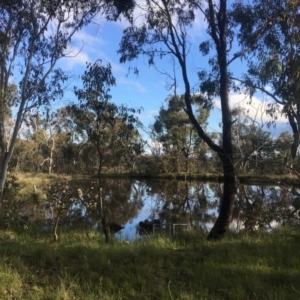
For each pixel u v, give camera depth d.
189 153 58.75
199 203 27.00
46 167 57.38
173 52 12.05
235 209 15.54
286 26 8.67
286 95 4.44
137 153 12.12
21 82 13.43
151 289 5.54
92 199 13.02
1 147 12.98
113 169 57.34
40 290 5.30
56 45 13.71
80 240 10.22
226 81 11.42
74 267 6.53
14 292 5.25
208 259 7.46
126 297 5.24
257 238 9.96
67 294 5.15
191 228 13.48
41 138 54.72
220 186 40.31
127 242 10.05
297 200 6.75
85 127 11.32
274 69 4.52
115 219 18.50
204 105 13.34
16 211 13.05
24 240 9.71
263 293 5.42
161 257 7.54
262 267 6.82
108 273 6.33
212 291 5.54
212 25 11.72
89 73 10.95
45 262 6.99
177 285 5.73
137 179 53.47
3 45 13.12
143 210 23.25
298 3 7.68
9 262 6.70
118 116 11.36
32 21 13.11
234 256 7.66
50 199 11.22
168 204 26.66
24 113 13.34
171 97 44.38
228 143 11.03
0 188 12.79
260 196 10.79
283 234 10.39
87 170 49.28
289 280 6.02
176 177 55.06
